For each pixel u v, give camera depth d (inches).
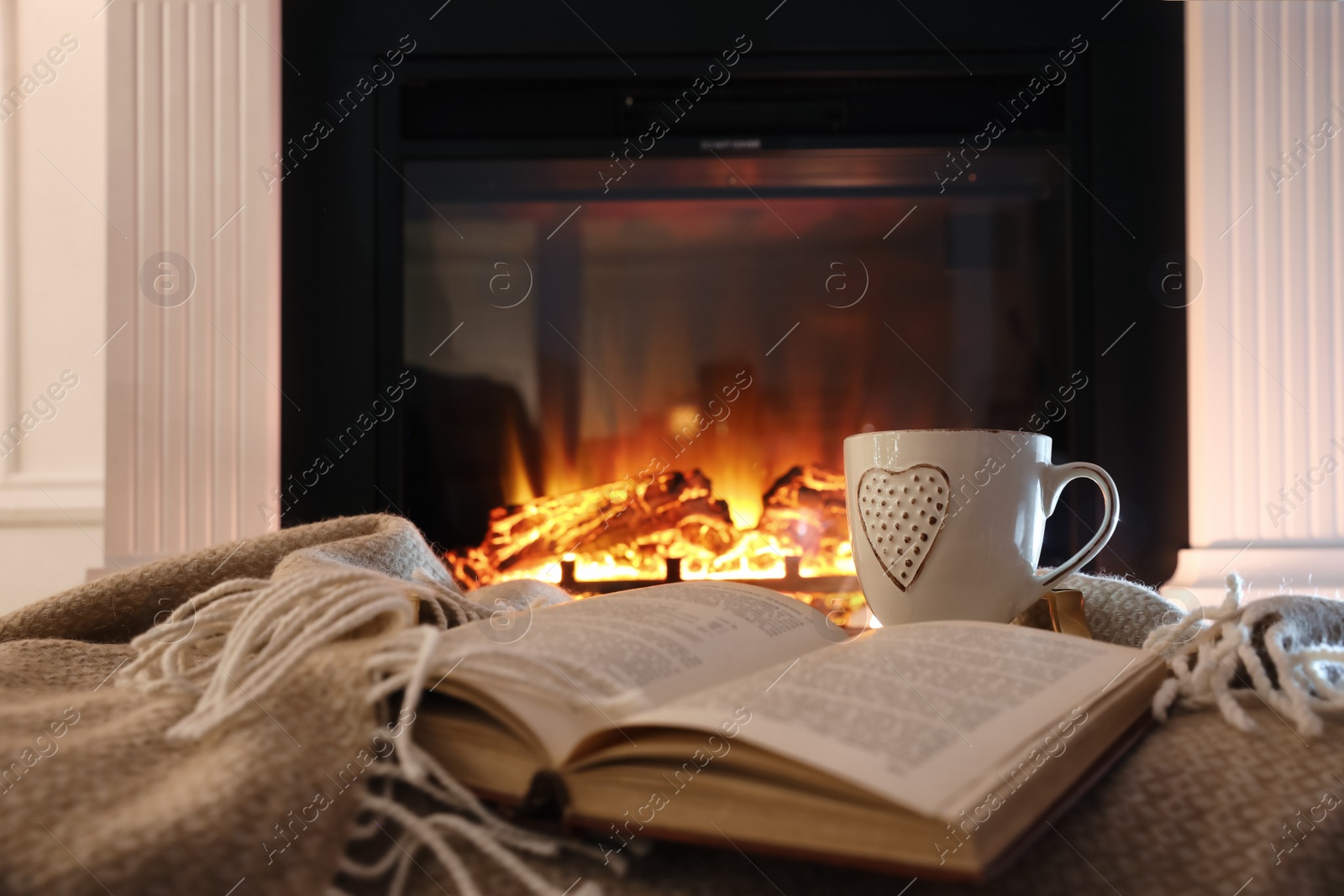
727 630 15.7
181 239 57.1
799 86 59.2
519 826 11.7
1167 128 57.9
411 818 11.1
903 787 9.5
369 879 10.9
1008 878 10.9
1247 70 56.8
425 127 59.5
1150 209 57.9
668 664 13.6
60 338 70.2
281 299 58.2
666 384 61.7
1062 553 57.5
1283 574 55.2
